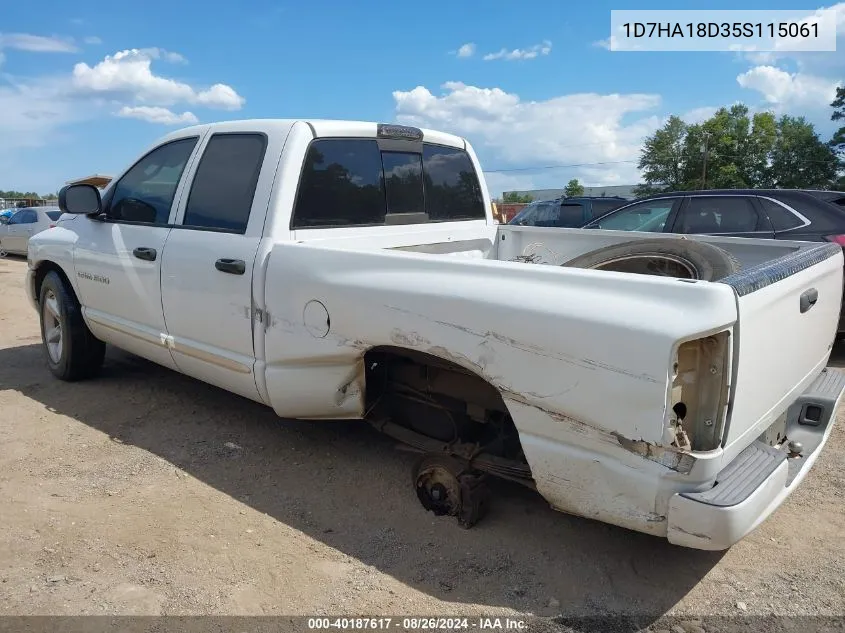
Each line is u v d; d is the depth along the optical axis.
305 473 3.94
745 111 68.88
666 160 69.94
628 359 2.36
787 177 67.25
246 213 3.82
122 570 2.95
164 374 5.78
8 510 3.44
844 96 64.69
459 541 3.22
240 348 3.84
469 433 3.43
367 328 3.17
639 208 8.01
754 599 2.80
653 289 2.38
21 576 2.89
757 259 3.95
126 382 5.54
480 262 2.84
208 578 2.91
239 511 3.50
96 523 3.34
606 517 2.61
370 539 3.25
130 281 4.56
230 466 4.02
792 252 3.61
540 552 3.13
